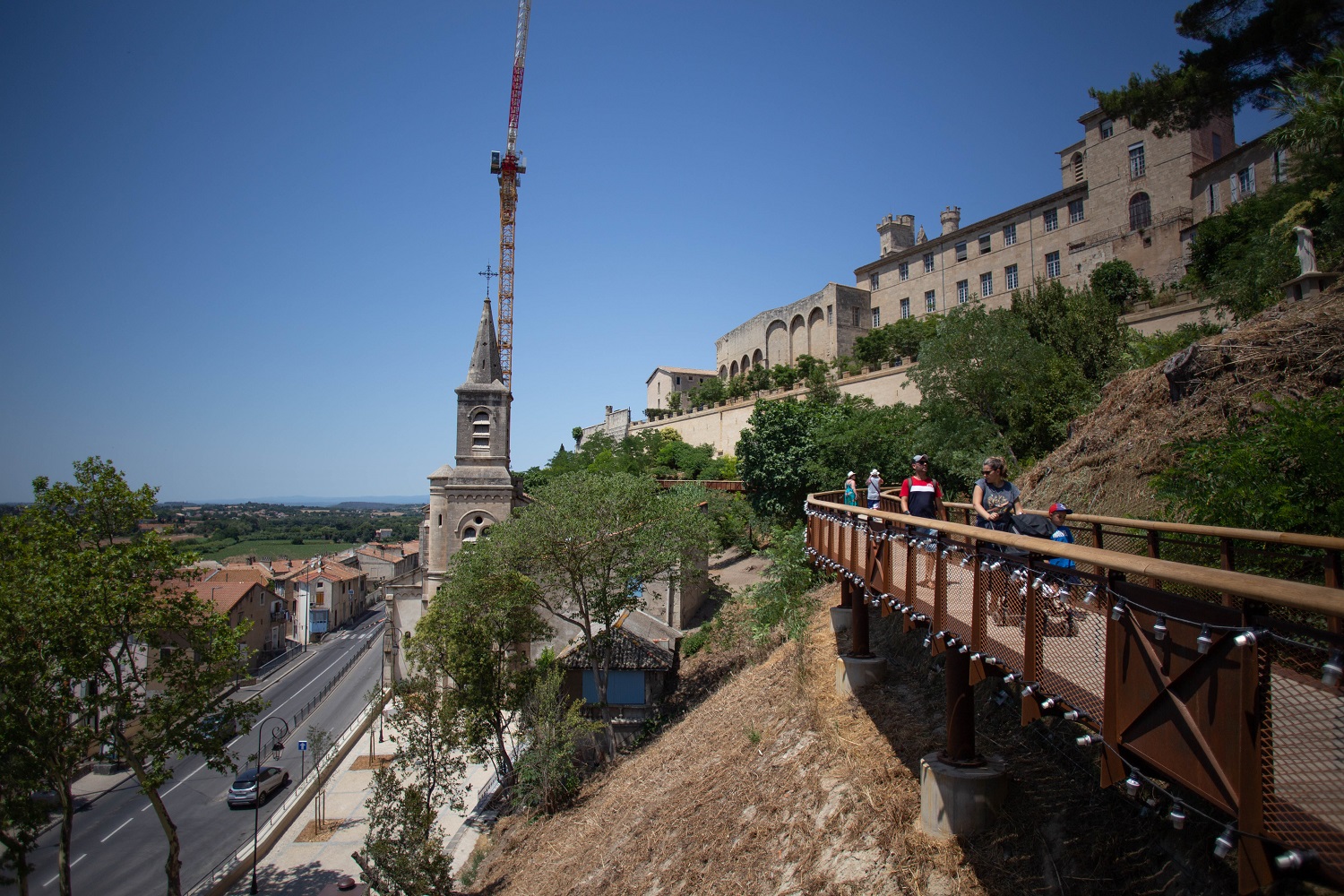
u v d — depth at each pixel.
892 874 8.23
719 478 58.00
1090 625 5.07
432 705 24.25
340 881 24.03
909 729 11.16
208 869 26.42
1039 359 28.05
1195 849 5.95
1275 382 12.23
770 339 84.19
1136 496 13.31
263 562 108.25
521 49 84.50
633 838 14.80
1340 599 2.83
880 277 72.75
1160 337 24.33
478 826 26.42
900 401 48.03
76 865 27.48
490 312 41.56
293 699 52.22
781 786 11.90
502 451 38.94
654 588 33.22
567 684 27.45
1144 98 24.38
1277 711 3.50
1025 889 7.09
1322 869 3.13
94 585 19.14
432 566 38.66
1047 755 8.65
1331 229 17.44
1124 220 49.81
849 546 11.53
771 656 20.72
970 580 7.09
